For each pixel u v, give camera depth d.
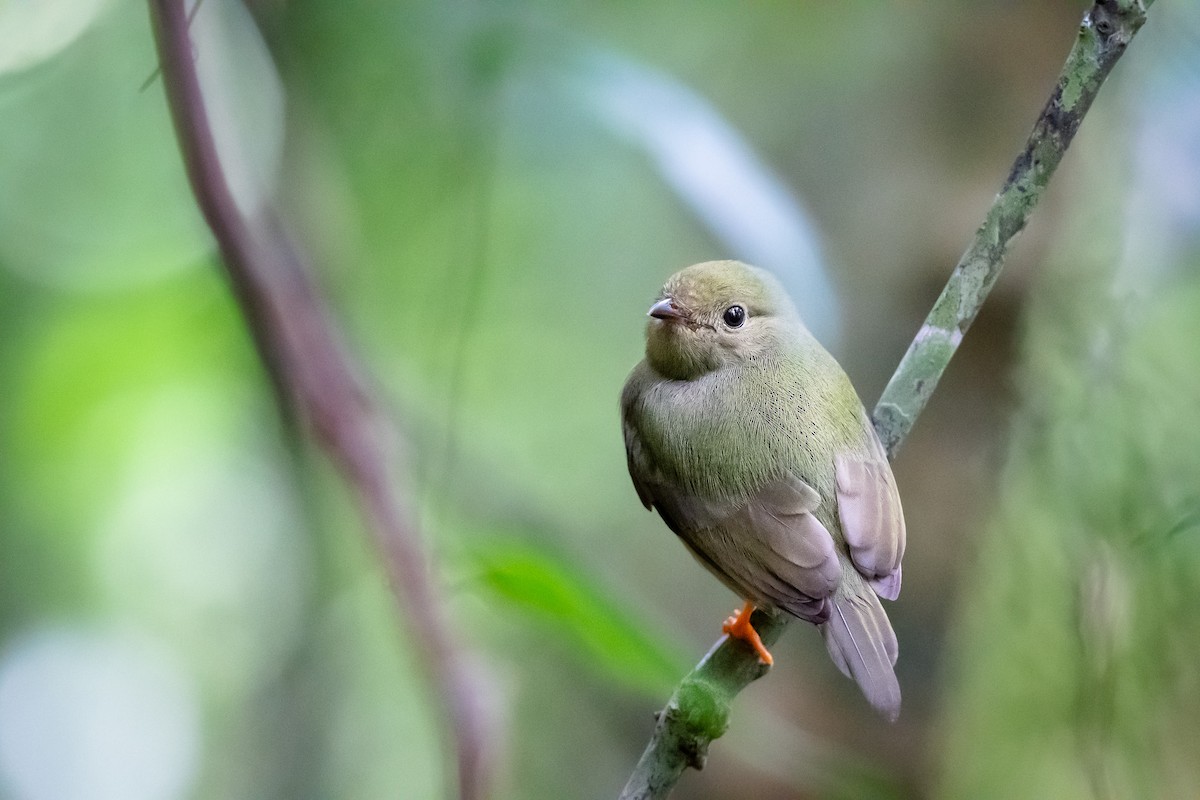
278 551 13.07
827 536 6.90
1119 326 9.83
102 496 14.99
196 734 16.61
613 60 7.88
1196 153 10.71
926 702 10.28
